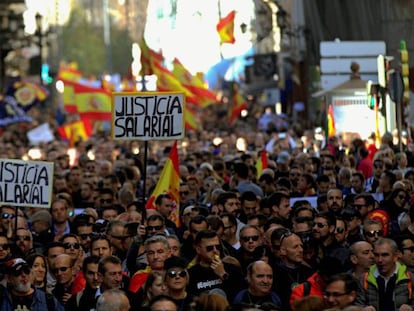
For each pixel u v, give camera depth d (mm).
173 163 25344
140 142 44688
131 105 23625
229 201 24156
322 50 45812
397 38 51406
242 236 20078
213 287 18359
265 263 17078
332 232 20391
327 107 41844
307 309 14562
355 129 41688
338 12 54156
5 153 50781
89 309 18688
